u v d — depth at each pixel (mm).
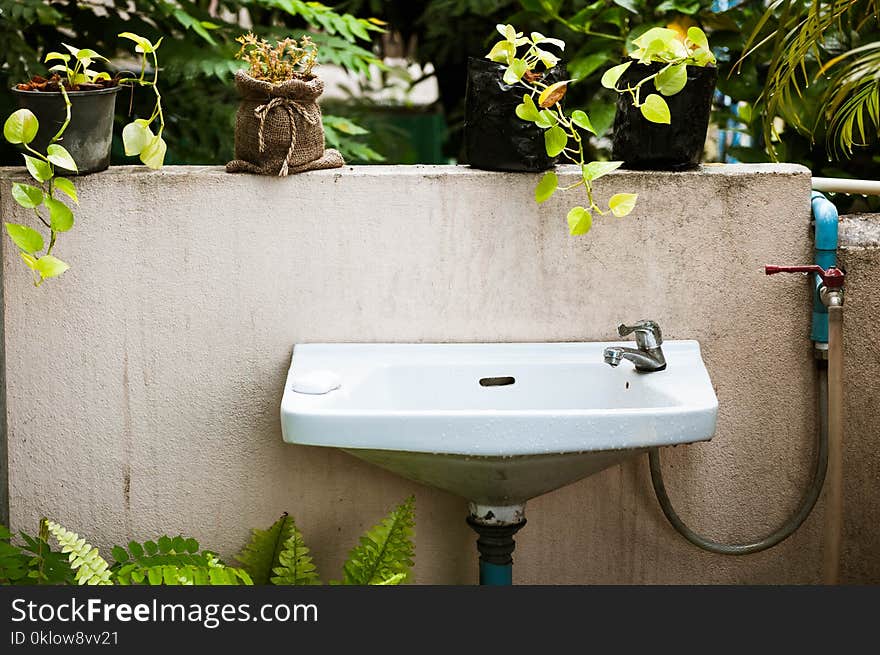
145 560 2324
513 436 2049
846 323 2453
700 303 2439
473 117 2385
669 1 3127
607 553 2582
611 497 2557
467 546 2574
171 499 2510
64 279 2391
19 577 2342
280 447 2498
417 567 2586
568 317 2449
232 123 3484
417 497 2543
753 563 2584
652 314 2447
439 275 2424
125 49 3332
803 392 2486
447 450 2066
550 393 2381
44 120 2260
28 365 2428
